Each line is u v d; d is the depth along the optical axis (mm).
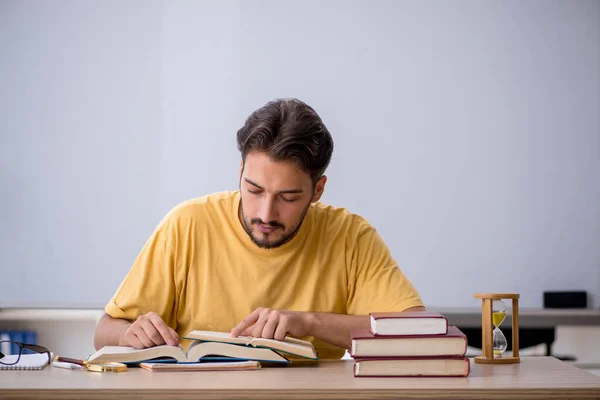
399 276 1783
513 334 1583
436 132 3955
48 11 3910
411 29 3959
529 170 3979
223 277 1761
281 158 1520
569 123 4000
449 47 3967
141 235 3906
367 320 1601
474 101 3969
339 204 3936
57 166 3898
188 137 3932
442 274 3934
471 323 3682
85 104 3916
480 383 1256
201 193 3932
